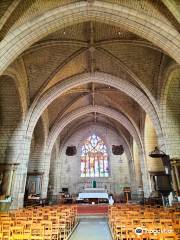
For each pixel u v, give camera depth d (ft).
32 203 73.46
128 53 59.00
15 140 59.88
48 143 84.69
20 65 56.13
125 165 113.60
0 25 37.01
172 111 58.95
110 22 43.88
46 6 40.60
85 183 111.24
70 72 66.74
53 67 61.46
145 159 78.95
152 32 40.57
